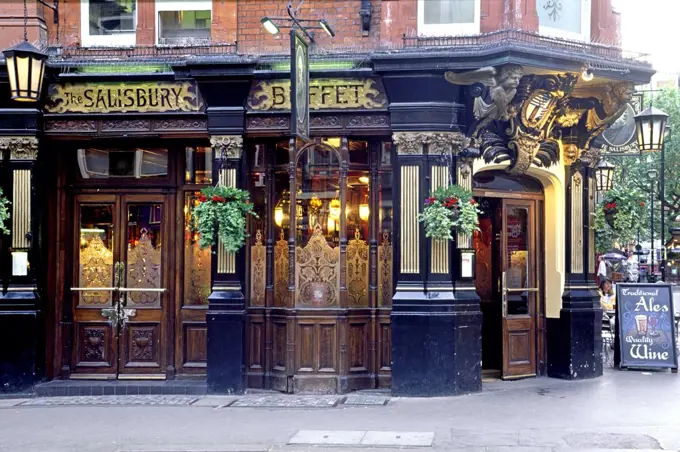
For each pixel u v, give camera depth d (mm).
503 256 12828
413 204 11328
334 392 11664
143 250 12469
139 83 11711
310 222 11930
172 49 12023
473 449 8523
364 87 11445
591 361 13000
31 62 10945
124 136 11922
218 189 11414
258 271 12109
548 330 13125
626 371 13766
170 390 11898
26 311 11859
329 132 11609
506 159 12125
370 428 9539
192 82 11688
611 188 15070
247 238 12000
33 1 12078
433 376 11227
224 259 11727
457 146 11438
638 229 13930
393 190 11594
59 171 12461
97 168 12523
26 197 11875
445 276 11336
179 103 11773
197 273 12406
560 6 12086
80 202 12516
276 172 12125
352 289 11953
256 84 11625
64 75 11695
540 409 10477
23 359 11836
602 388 12000
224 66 11391
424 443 8773
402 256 11359
